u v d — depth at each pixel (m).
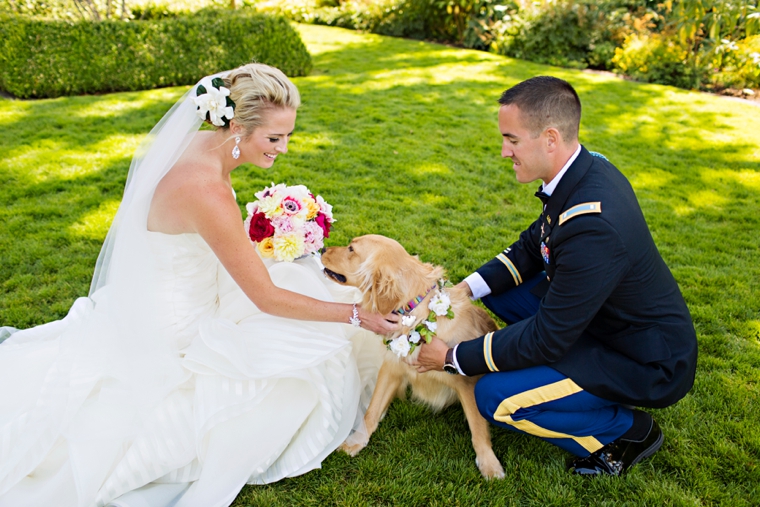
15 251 4.02
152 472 2.28
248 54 8.99
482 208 5.07
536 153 2.24
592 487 2.36
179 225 2.26
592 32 11.41
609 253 2.08
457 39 13.47
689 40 10.26
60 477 2.23
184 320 2.44
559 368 2.29
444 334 2.61
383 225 4.60
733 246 4.57
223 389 2.30
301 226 2.72
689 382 2.27
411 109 7.90
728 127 7.68
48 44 7.87
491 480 2.40
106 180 5.22
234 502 2.30
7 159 5.57
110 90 8.49
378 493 2.33
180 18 8.82
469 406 2.62
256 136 2.23
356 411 2.68
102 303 2.38
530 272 2.93
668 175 6.05
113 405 2.25
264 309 2.38
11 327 3.03
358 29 14.70
